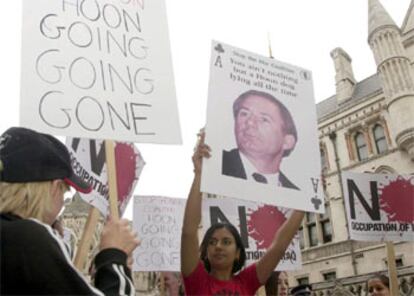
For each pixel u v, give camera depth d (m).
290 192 3.75
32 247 1.57
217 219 5.88
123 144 5.60
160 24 3.51
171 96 3.30
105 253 1.95
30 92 2.80
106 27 3.27
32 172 1.83
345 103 25.77
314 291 20.89
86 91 3.00
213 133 3.57
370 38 23.73
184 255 3.24
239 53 3.98
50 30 3.02
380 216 6.11
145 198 7.40
